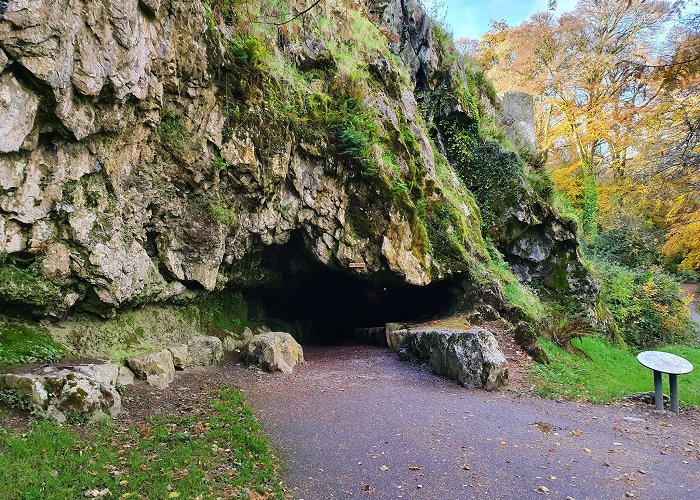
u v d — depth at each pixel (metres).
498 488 4.52
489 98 18.00
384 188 11.05
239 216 8.93
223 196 8.54
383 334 12.05
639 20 16.55
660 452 5.59
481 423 6.35
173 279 8.09
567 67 19.64
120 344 6.96
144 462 4.33
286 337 9.45
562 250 14.36
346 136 10.32
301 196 10.01
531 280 14.30
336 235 10.64
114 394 5.54
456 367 8.46
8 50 4.89
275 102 9.28
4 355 5.36
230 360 8.88
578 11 18.83
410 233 11.55
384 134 11.73
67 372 5.24
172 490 3.91
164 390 6.66
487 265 13.08
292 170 9.74
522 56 22.41
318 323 15.27
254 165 8.69
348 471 4.77
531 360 9.62
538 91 21.33
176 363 7.50
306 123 9.96
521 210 14.37
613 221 19.95
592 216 20.55
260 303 12.16
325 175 10.36
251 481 4.29
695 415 7.31
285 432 5.66
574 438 5.93
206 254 8.30
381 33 13.99
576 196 23.59
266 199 9.34
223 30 8.62
